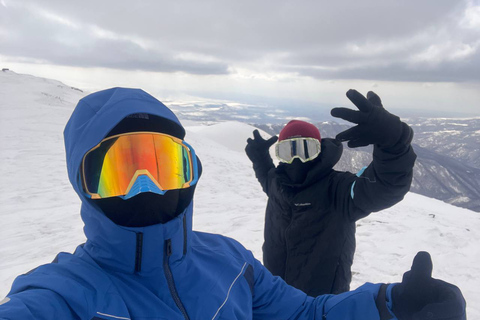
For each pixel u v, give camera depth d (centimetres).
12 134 2305
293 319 152
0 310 82
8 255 625
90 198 112
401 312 123
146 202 114
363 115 155
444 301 117
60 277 99
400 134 164
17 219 860
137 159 116
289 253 276
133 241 109
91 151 117
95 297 99
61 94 5162
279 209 290
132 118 126
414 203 1236
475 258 645
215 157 2134
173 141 126
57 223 828
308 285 267
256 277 154
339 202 252
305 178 272
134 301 107
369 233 756
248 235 715
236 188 1264
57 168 1514
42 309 88
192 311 118
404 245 691
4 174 1386
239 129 10650
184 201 127
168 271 118
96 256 113
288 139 269
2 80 5484
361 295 140
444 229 805
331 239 261
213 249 145
